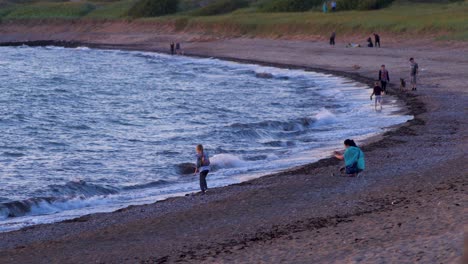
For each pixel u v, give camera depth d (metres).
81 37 196.75
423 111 53.47
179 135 51.81
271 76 93.56
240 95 77.31
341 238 21.22
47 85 94.56
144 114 65.62
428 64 86.88
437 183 28.78
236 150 44.16
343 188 29.78
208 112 65.50
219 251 21.36
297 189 30.39
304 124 53.56
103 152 46.44
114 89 88.81
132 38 181.38
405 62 91.88
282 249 20.69
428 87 66.75
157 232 24.97
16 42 193.38
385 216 23.61
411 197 26.48
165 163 41.75
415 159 35.31
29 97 80.81
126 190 35.22
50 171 40.47
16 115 65.12
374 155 37.50
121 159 43.66
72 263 21.55
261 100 72.06
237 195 30.20
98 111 68.56
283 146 45.19
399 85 69.44
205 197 30.52
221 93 80.00
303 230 23.09
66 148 48.47
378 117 54.16
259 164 39.25
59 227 26.62
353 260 18.14
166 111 67.25
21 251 23.42
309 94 74.19
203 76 101.00
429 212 23.17
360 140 44.03
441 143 40.06
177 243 23.05
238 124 53.50
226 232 24.05
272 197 29.25
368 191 28.69
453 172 30.97
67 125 59.34
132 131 55.50
